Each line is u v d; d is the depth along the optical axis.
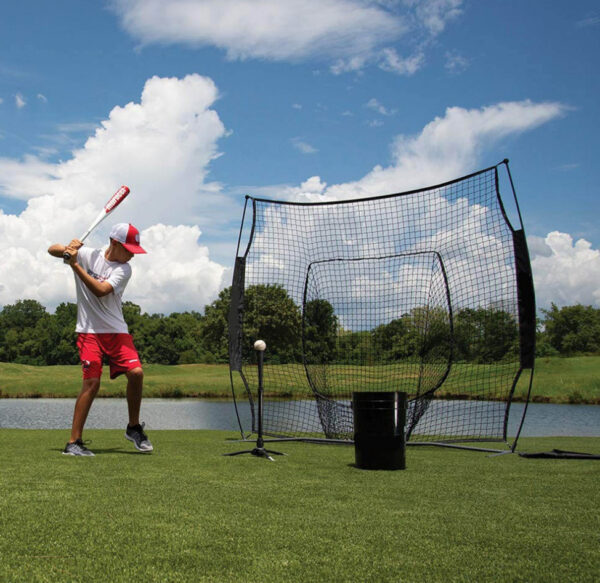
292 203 7.75
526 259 6.12
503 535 2.62
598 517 3.01
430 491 3.72
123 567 2.09
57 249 5.01
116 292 5.04
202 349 92.00
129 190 5.31
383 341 8.88
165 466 4.44
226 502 3.19
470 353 7.12
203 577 2.01
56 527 2.56
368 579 2.02
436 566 2.17
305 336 8.17
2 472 3.93
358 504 3.24
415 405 7.30
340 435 7.36
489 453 6.32
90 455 4.84
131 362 5.07
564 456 5.82
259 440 5.43
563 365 29.94
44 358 95.19
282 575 2.04
